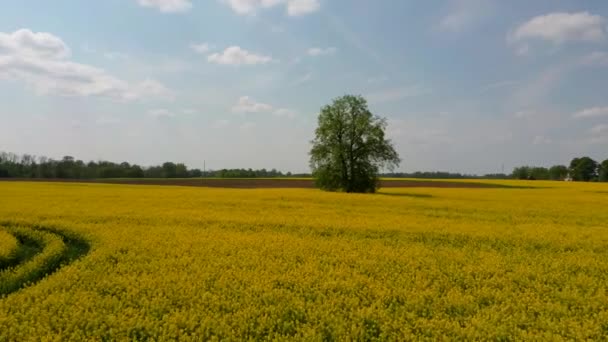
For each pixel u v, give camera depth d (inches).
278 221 784.9
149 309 358.3
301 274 456.4
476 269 481.1
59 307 361.4
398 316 350.6
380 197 1264.8
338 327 319.3
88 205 1024.2
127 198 1230.3
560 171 5064.0
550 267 496.7
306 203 1095.0
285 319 347.6
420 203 1105.4
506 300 382.3
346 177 2044.8
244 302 378.6
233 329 323.0
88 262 502.3
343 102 2054.6
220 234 669.3
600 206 1139.3
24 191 1571.1
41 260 501.7
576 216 926.4
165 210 934.4
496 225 778.2
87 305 363.3
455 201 1230.3
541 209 1032.2
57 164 4291.3
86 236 646.5
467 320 345.7
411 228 724.7
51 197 1264.8
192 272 466.3
